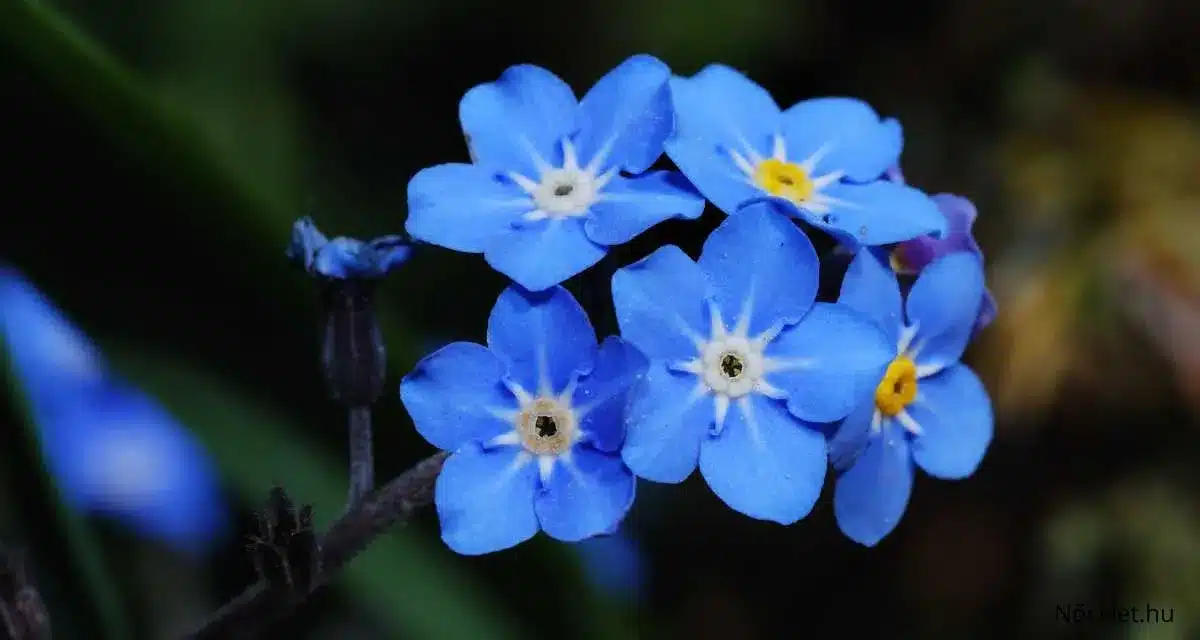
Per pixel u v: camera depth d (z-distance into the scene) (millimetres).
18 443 111
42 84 107
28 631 104
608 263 104
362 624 135
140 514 132
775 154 107
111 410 132
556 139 104
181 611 133
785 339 102
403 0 157
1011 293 156
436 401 101
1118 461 155
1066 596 155
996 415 154
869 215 105
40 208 111
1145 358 151
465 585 117
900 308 105
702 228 107
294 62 154
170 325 114
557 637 117
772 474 101
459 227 102
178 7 145
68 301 113
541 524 100
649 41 158
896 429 106
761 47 159
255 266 112
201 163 110
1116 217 159
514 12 159
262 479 114
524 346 101
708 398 101
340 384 104
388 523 104
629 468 100
